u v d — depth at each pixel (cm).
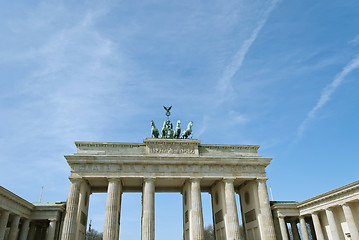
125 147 8419
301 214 8256
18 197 6512
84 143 8331
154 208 7631
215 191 9212
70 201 7338
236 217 7775
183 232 9131
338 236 6850
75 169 7731
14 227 6644
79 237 7756
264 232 7769
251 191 8706
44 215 7444
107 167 7856
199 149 8719
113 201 7431
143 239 7175
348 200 6444
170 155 8300
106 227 7125
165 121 9488
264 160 8475
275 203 8769
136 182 8644
